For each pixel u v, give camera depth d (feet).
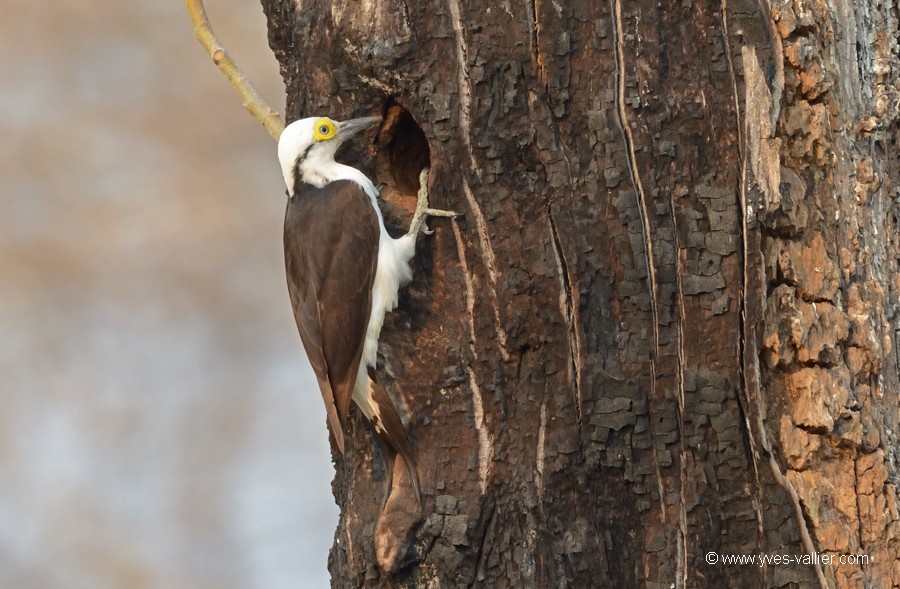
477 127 35.24
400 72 35.91
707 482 33.71
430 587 35.83
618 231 34.19
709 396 33.65
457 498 35.65
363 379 37.27
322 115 39.88
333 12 37.19
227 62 44.47
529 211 35.06
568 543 34.53
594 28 34.47
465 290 36.11
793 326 33.78
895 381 35.63
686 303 33.88
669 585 33.86
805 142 34.58
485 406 35.81
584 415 34.37
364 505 38.22
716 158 33.96
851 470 34.04
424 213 36.63
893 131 37.24
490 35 35.01
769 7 33.94
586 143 34.53
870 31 36.70
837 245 34.81
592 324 34.40
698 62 34.14
